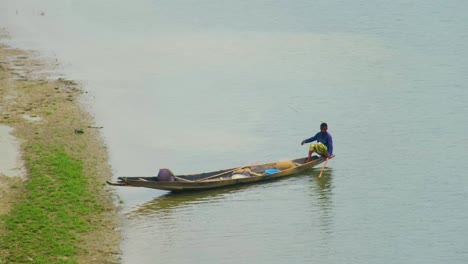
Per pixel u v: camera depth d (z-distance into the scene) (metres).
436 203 88.12
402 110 121.44
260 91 132.00
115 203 86.19
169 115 118.38
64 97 122.94
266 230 81.62
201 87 133.75
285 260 75.06
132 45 162.12
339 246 78.12
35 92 124.50
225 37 170.75
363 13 193.75
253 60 151.75
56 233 76.38
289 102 126.00
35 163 93.38
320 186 93.25
